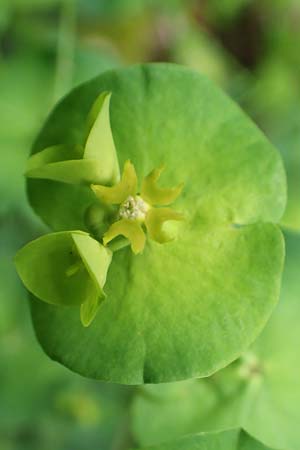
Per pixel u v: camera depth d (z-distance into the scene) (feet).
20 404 0.39
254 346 0.29
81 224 0.27
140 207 0.25
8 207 0.39
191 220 0.27
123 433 0.35
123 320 0.26
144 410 0.30
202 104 0.27
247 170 0.27
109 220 0.26
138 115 0.27
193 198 0.27
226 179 0.27
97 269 0.24
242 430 0.26
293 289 0.29
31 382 0.39
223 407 0.30
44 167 0.25
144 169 0.27
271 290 0.26
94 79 0.28
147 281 0.26
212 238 0.26
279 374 0.29
